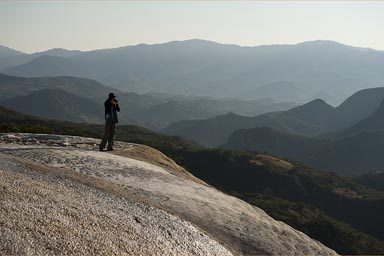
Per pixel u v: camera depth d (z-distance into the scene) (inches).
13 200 333.7
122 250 311.1
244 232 507.2
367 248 2404.0
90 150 821.9
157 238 375.2
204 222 503.5
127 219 396.8
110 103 841.5
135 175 662.5
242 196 3612.2
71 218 336.2
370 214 3909.9
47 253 261.0
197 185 687.7
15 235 266.8
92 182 533.0
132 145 1019.9
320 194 4303.6
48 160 668.7
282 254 476.7
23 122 4977.9
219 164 4510.3
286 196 4175.7
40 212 323.3
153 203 515.2
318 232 2527.1
